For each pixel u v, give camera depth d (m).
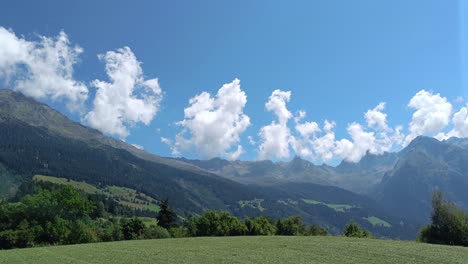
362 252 52.56
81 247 68.38
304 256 50.34
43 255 58.41
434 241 97.62
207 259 49.34
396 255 49.34
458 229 94.25
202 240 75.88
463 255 49.31
